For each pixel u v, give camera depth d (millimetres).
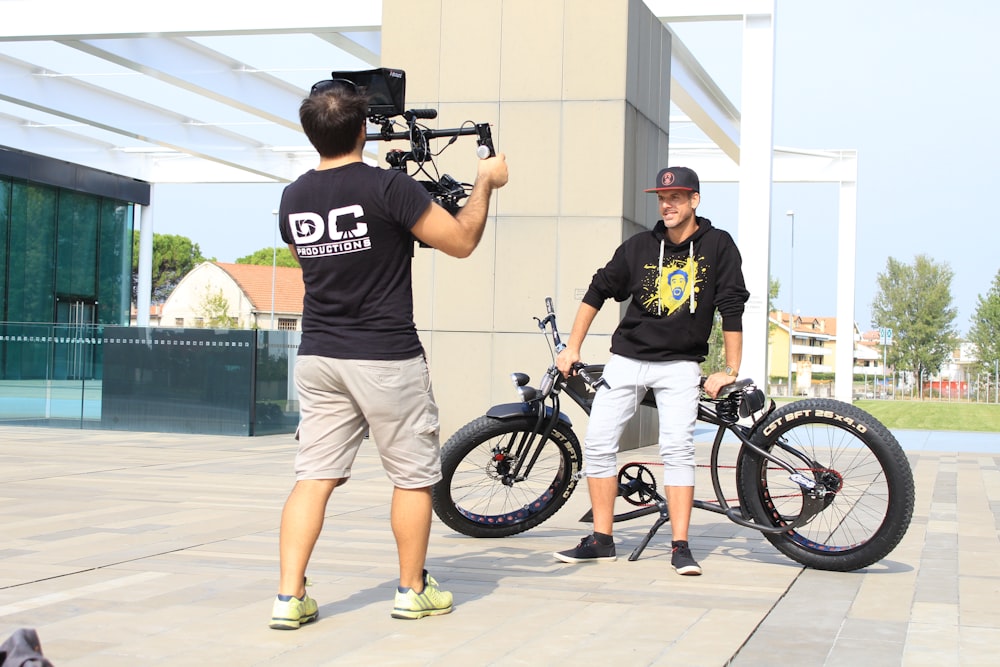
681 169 4812
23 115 24109
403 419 3650
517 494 5477
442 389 10781
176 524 5738
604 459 4871
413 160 4234
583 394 5312
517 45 10695
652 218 11758
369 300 3611
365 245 3582
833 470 4664
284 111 19734
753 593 4207
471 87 10797
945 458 11172
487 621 3711
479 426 5324
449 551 5066
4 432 12367
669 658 3264
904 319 70375
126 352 12750
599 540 4852
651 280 4859
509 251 10664
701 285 4801
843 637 3549
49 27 14930
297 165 25344
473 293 10727
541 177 10625
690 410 4777
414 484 3699
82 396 13031
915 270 70625
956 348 70625
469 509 5410
